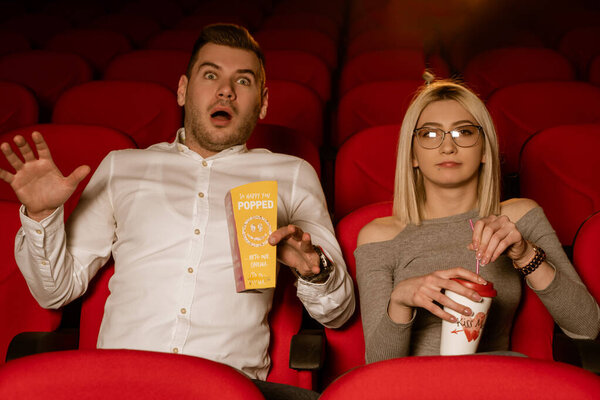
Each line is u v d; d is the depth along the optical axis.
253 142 1.98
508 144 2.40
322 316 1.27
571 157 1.87
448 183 1.32
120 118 2.36
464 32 4.89
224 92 1.43
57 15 4.90
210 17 4.39
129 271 1.30
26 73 3.04
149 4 4.91
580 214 1.85
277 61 3.10
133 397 0.72
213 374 0.72
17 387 0.71
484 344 1.27
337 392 0.70
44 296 1.29
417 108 1.35
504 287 1.27
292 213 1.45
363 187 1.90
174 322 1.25
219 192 1.39
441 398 0.70
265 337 1.31
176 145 1.49
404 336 1.17
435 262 1.29
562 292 1.19
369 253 1.32
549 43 4.41
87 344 1.36
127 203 1.38
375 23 4.59
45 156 1.17
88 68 3.07
